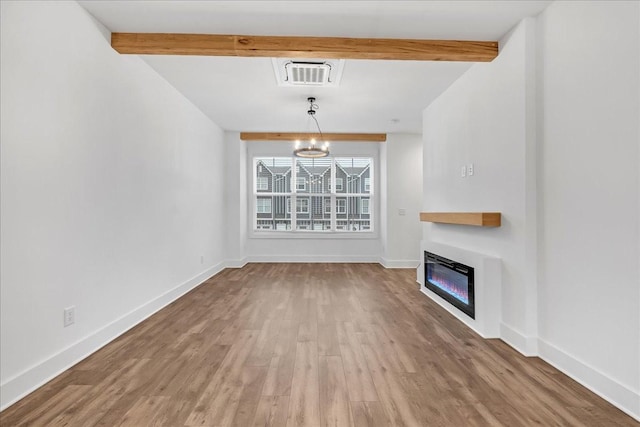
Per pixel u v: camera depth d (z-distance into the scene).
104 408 1.91
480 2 2.50
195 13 2.68
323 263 7.30
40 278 2.16
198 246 5.16
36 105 2.13
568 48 2.32
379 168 7.48
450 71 3.72
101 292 2.80
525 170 2.66
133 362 2.49
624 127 1.91
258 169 7.58
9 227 1.95
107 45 2.88
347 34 2.99
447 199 4.22
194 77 3.91
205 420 1.80
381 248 7.32
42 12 2.18
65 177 2.38
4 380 1.92
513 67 2.83
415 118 5.69
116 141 3.01
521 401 2.00
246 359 2.55
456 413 1.88
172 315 3.63
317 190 7.60
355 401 1.99
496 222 2.99
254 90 4.34
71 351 2.43
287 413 1.87
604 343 2.04
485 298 3.02
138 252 3.40
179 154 4.41
